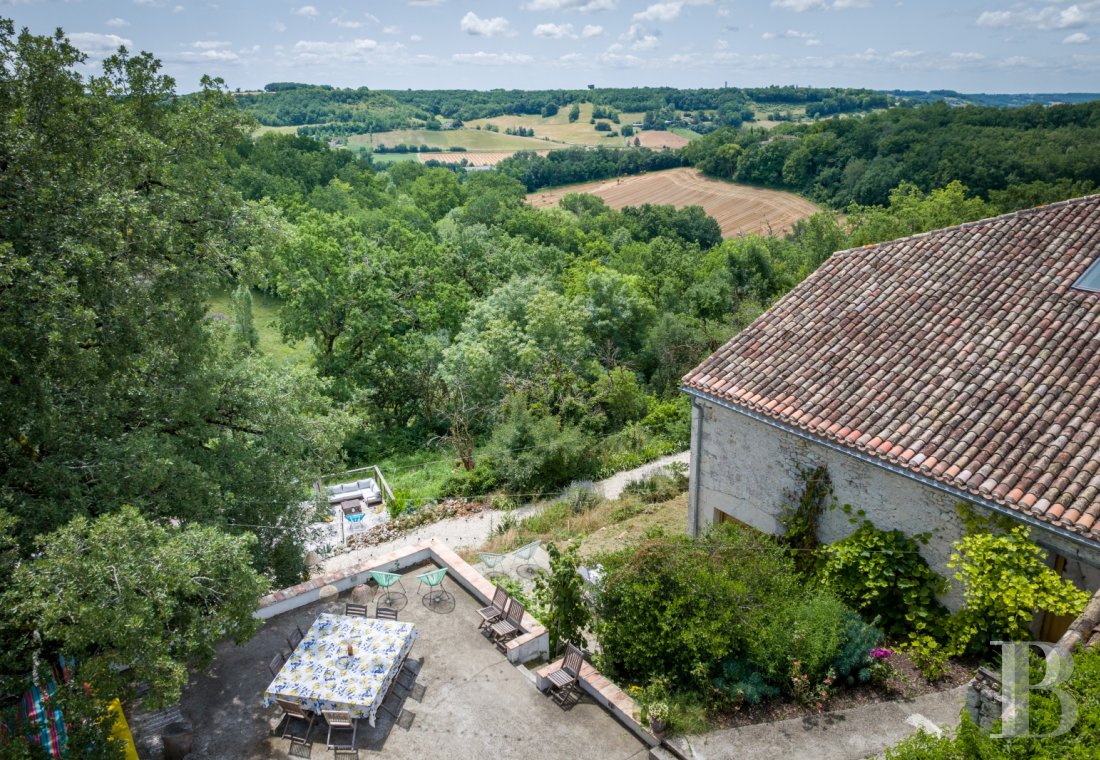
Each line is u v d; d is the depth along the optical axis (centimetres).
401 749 952
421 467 2844
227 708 1018
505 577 1608
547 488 2378
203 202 1411
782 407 1264
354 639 1061
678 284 4406
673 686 1032
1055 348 1162
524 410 2569
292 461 1573
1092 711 616
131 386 1339
